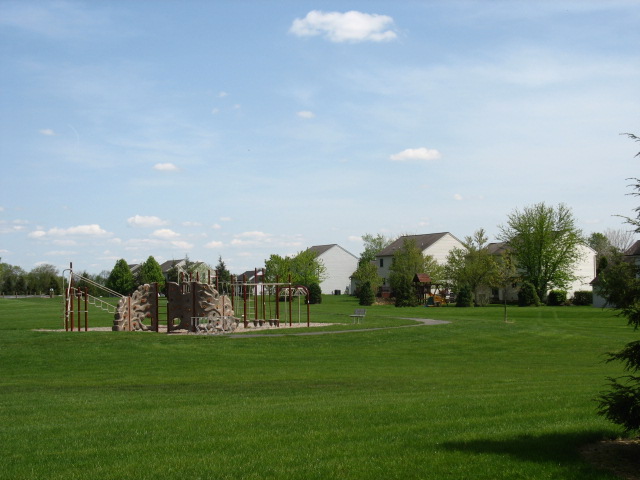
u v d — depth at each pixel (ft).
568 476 25.26
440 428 33.88
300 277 295.28
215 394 52.90
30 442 32.89
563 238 277.44
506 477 25.22
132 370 76.33
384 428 34.06
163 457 29.07
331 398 48.16
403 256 301.63
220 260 322.75
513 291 290.76
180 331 124.57
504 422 35.32
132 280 352.28
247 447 30.53
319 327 130.00
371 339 109.09
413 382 61.52
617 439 31.58
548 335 120.88
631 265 30.32
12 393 55.88
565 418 36.22
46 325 139.13
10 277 408.05
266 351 94.17
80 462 28.58
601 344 107.76
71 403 47.65
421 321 147.74
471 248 261.44
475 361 86.79
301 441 31.50
